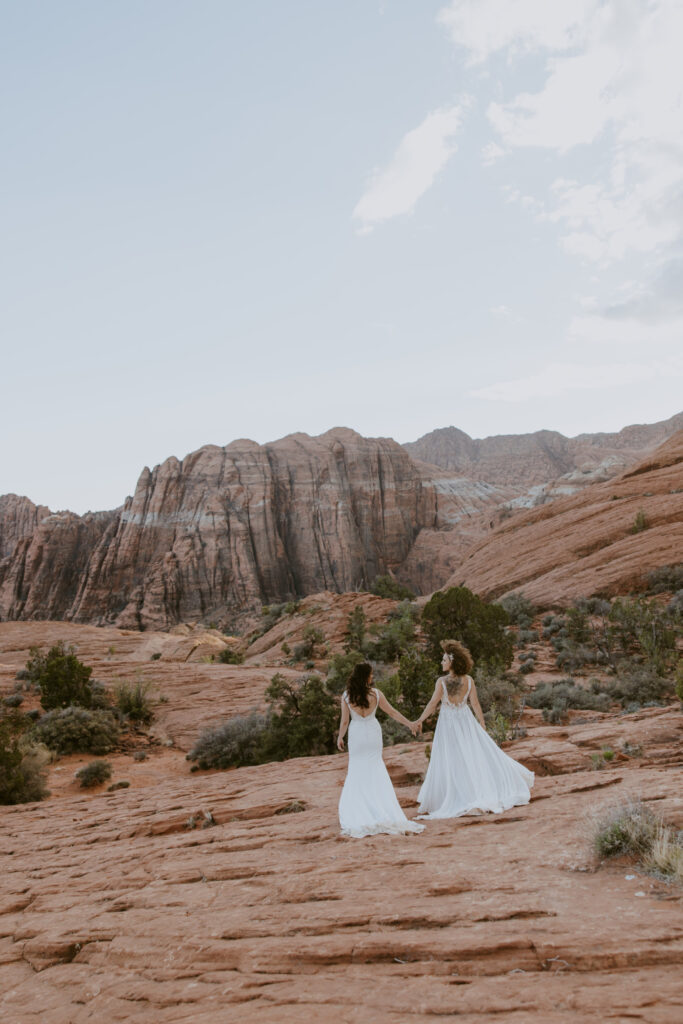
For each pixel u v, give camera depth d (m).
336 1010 3.26
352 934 4.23
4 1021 4.05
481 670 27.67
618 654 38.75
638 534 61.34
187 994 3.82
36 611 187.62
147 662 47.81
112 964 4.67
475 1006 3.09
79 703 36.12
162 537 197.00
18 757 21.16
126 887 6.84
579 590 55.41
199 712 36.38
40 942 5.42
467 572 82.31
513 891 4.64
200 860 7.22
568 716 22.75
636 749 10.66
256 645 65.44
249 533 192.88
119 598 185.62
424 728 20.84
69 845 10.60
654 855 4.78
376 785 7.14
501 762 7.55
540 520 86.62
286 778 13.19
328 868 5.73
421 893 4.80
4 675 46.59
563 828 6.17
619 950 3.46
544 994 3.12
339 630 57.59
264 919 4.79
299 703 24.30
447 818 7.20
